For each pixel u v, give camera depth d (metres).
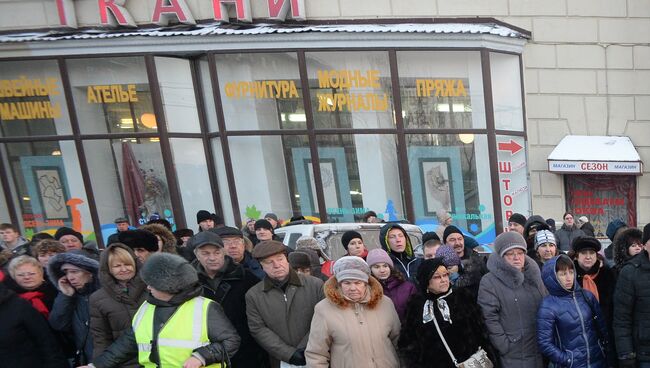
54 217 11.63
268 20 11.62
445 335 3.84
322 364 3.85
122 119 11.34
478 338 3.92
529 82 11.62
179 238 7.36
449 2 11.60
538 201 11.73
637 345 4.24
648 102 11.79
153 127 11.35
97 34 11.20
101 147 11.42
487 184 11.20
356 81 11.02
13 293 4.19
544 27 11.59
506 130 11.38
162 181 11.49
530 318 4.26
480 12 11.60
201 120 11.65
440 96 11.07
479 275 4.67
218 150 11.67
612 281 4.67
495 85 11.29
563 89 11.67
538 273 4.41
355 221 11.36
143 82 11.20
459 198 11.26
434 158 11.21
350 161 11.25
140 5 11.74
